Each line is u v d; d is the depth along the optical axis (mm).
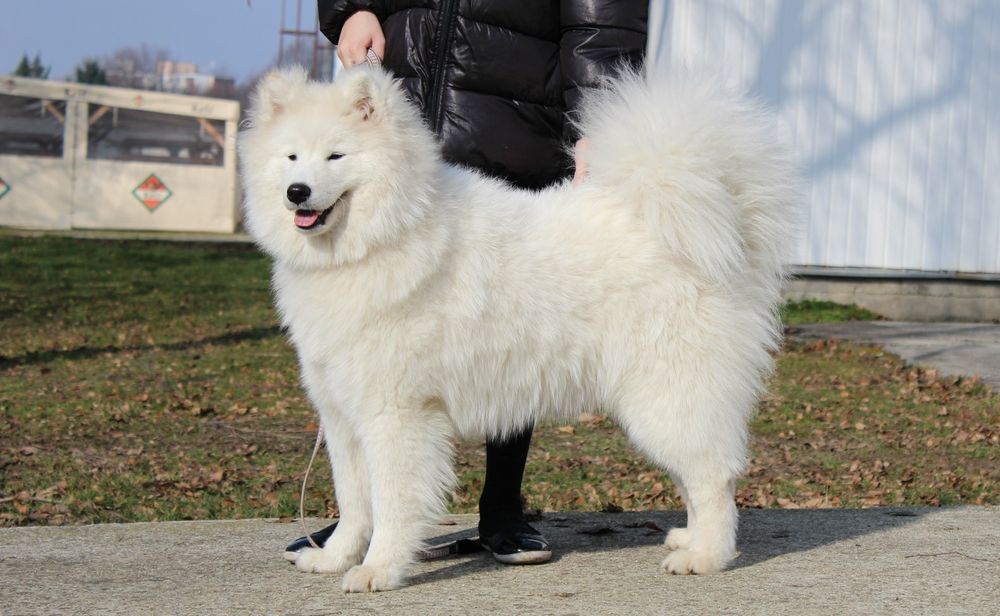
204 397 8820
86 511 5164
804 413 8117
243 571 3668
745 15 12664
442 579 3545
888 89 12914
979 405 8273
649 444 3639
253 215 3541
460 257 3424
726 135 3654
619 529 4418
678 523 4547
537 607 3205
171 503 5359
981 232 13078
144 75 73125
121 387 9219
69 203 24188
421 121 3545
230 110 25844
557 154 4082
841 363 10031
